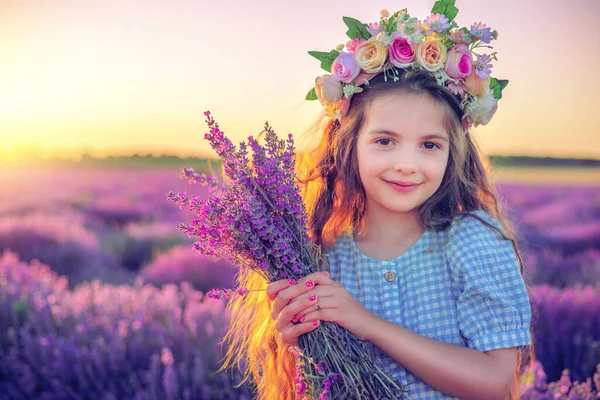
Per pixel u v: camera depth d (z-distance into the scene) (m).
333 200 1.95
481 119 1.82
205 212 1.59
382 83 1.75
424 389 1.72
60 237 7.14
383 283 1.81
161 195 9.47
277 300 1.66
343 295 1.65
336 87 1.80
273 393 1.99
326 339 1.62
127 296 4.74
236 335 2.19
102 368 3.70
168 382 3.38
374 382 1.62
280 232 1.63
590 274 5.55
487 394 1.62
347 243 1.90
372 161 1.72
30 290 5.03
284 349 1.91
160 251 7.32
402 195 1.71
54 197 8.98
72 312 4.47
